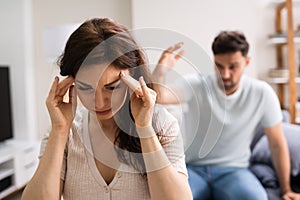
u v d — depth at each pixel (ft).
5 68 9.75
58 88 2.61
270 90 5.71
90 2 10.19
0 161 8.38
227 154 5.65
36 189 2.59
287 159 5.61
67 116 2.68
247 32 9.00
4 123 9.68
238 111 5.53
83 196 2.83
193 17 9.10
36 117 11.06
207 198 5.45
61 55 2.51
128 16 9.93
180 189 2.52
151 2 9.22
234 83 5.36
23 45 10.31
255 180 5.30
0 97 9.50
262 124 5.78
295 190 5.72
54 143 2.65
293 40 8.25
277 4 8.82
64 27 8.63
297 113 8.27
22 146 9.62
